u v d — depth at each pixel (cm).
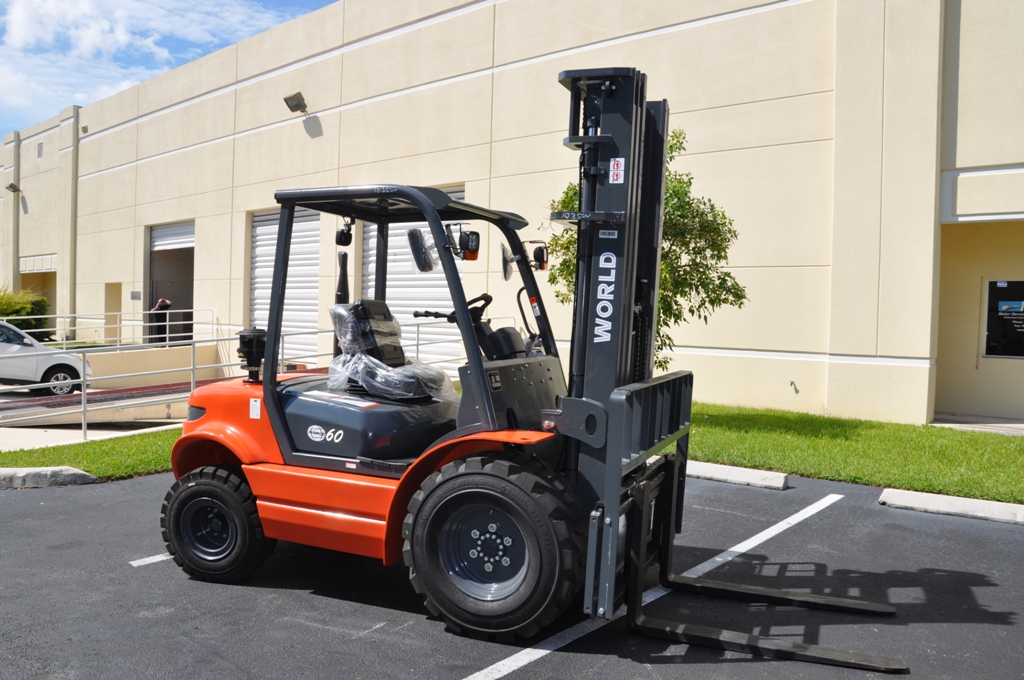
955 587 512
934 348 1093
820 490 761
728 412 1162
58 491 762
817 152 1162
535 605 402
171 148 2408
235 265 2170
